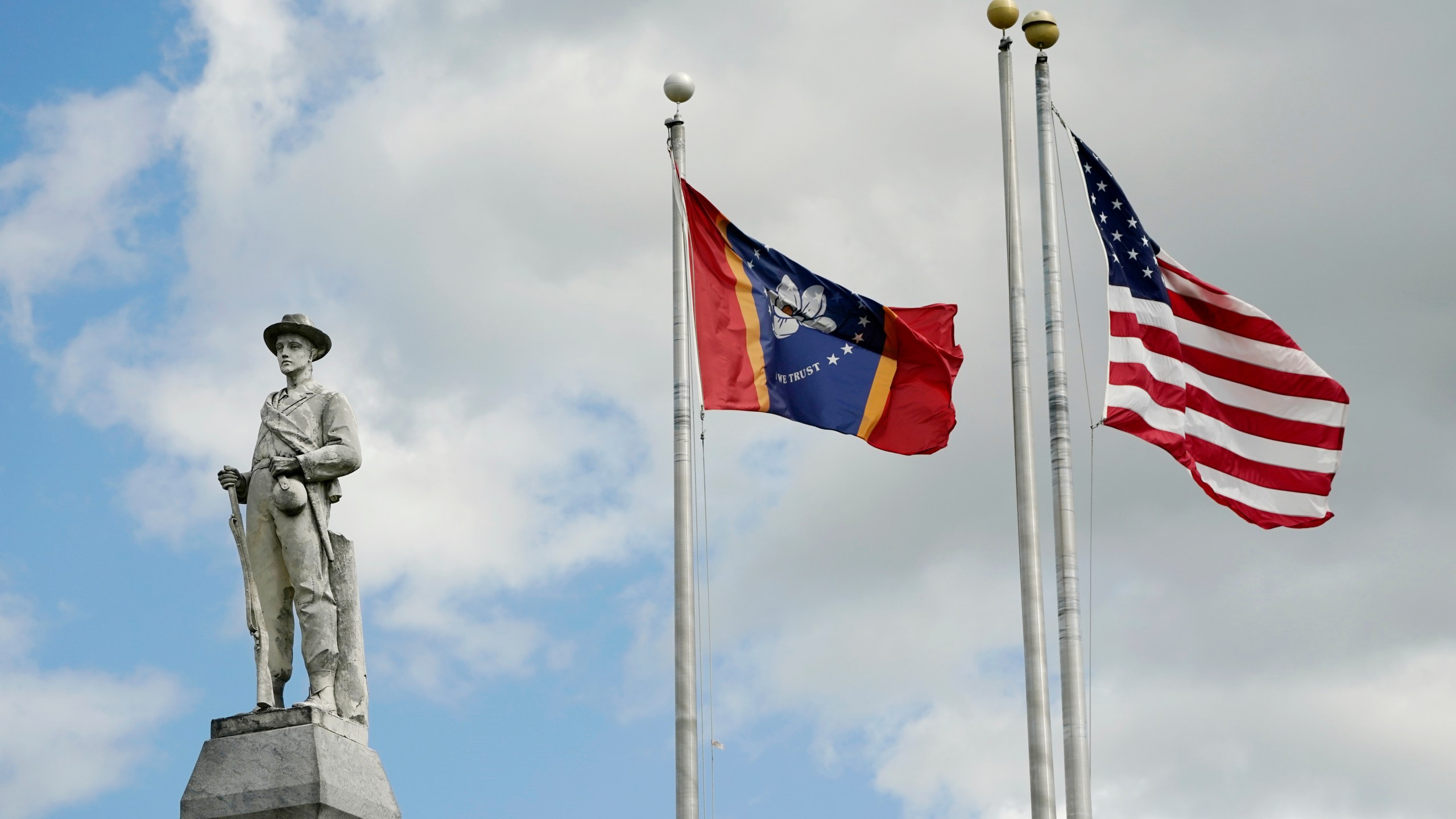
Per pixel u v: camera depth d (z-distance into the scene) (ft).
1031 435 93.66
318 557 81.10
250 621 80.64
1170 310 100.42
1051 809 87.45
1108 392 96.84
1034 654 89.86
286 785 76.48
